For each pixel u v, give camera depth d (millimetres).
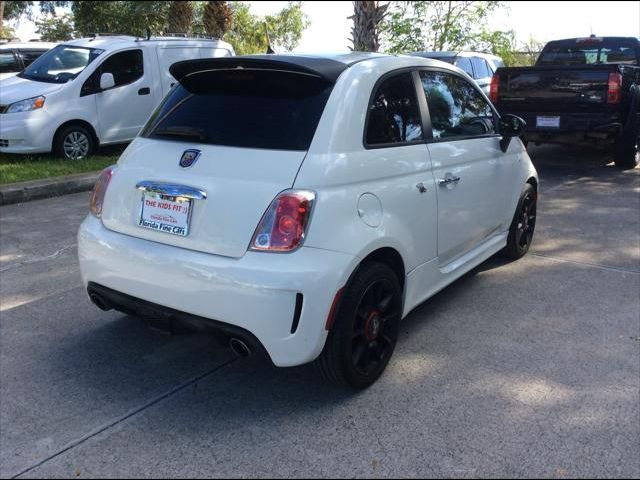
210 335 3035
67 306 4480
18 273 5176
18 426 3008
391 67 3615
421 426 3014
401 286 3576
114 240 3311
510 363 3641
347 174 3064
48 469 2699
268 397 3283
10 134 8977
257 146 3070
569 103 8547
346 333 3096
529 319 4273
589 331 4074
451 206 3973
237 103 3309
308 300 2850
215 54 11570
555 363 3639
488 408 3162
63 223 6781
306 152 2979
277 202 2865
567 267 5328
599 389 3342
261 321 2834
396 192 3375
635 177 9008
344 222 3008
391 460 2760
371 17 12102
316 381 3451
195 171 3125
